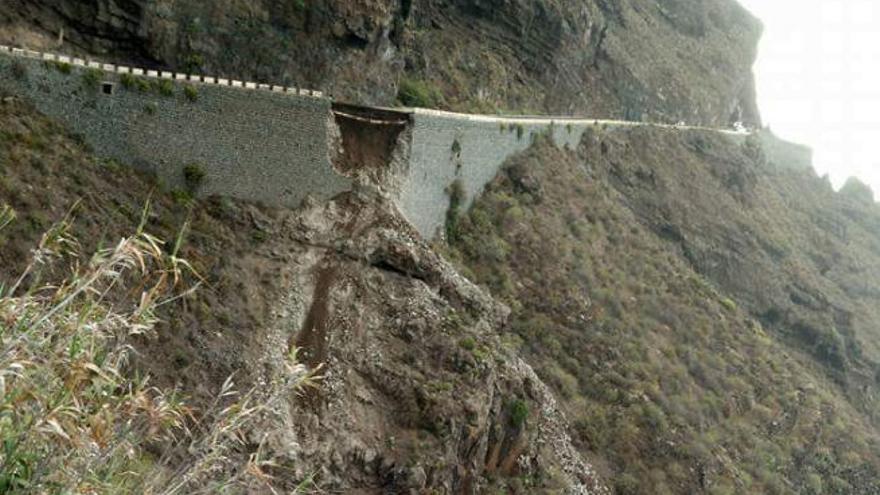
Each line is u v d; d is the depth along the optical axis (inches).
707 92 4185.5
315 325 1370.6
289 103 1501.0
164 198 1352.1
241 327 1282.0
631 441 1734.7
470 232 1907.0
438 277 1553.9
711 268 2928.2
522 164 2199.8
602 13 3663.9
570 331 1875.0
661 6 4431.6
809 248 3818.9
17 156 1190.3
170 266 479.8
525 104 2728.8
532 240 2000.5
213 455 471.8
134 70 1398.9
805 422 2285.9
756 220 3449.8
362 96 1835.6
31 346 408.2
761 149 4318.4
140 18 1499.8
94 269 439.2
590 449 1669.5
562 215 2196.1
